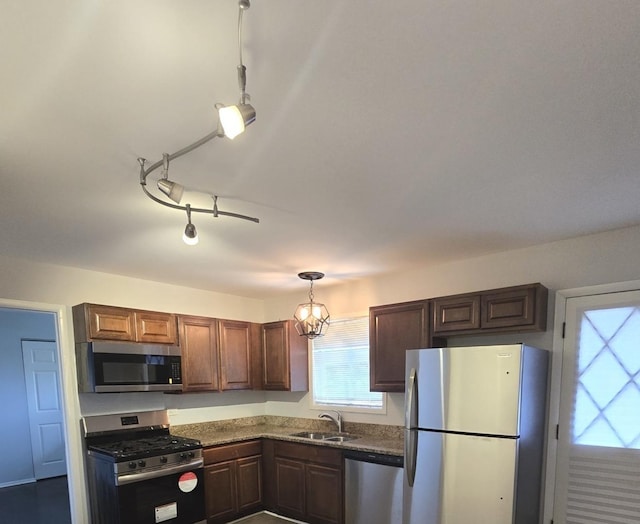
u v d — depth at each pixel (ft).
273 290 15.60
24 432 18.45
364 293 14.19
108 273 12.54
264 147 5.43
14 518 13.97
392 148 5.56
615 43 3.64
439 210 7.91
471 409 8.68
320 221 8.40
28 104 4.37
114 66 3.85
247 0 3.14
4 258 10.53
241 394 16.03
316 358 15.37
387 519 10.79
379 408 13.35
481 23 3.43
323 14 3.31
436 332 11.12
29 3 3.12
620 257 9.28
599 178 6.56
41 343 19.52
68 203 7.13
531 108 4.67
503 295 10.06
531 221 8.63
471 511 8.44
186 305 14.74
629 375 8.91
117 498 9.96
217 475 12.72
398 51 3.75
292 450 13.32
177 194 5.49
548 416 9.69
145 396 13.01
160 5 3.19
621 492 8.70
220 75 4.02
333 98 4.42
